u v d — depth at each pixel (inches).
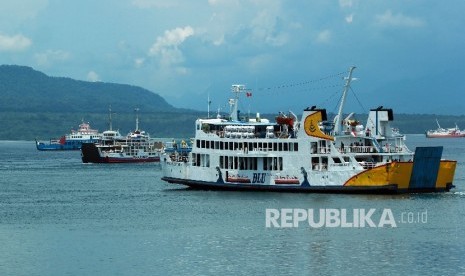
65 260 3348.9
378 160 5034.5
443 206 4488.2
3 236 3880.4
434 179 4945.9
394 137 5167.3
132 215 4503.0
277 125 5319.9
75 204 5142.7
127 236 3823.8
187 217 4345.5
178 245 3590.1
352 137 5088.6
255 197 5014.8
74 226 4153.5
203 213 4468.5
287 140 5093.5
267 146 5177.2
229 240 3673.7
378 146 5078.7
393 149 5113.2
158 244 3619.6
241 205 4694.9
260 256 3344.0
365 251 3415.4
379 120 5167.3
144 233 3892.7
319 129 4990.2
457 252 3378.4
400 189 4877.0
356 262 3228.3
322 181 4995.1
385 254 3356.3
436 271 3083.2
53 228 4097.0
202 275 3068.4
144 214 4530.0
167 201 5083.7
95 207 4940.9
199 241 3663.9
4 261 3344.0
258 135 5349.4
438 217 4160.9
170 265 3223.4
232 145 5310.0
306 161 5039.4
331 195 4948.3
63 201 5354.3
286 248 3489.2
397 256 3316.9
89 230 4018.2
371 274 3053.6
